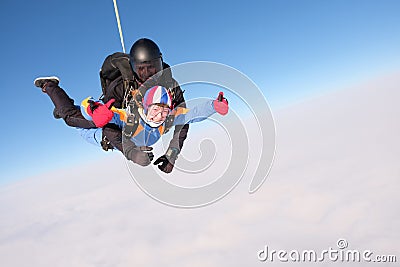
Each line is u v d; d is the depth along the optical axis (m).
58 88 3.29
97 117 2.64
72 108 3.12
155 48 2.68
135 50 2.65
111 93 2.97
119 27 3.45
